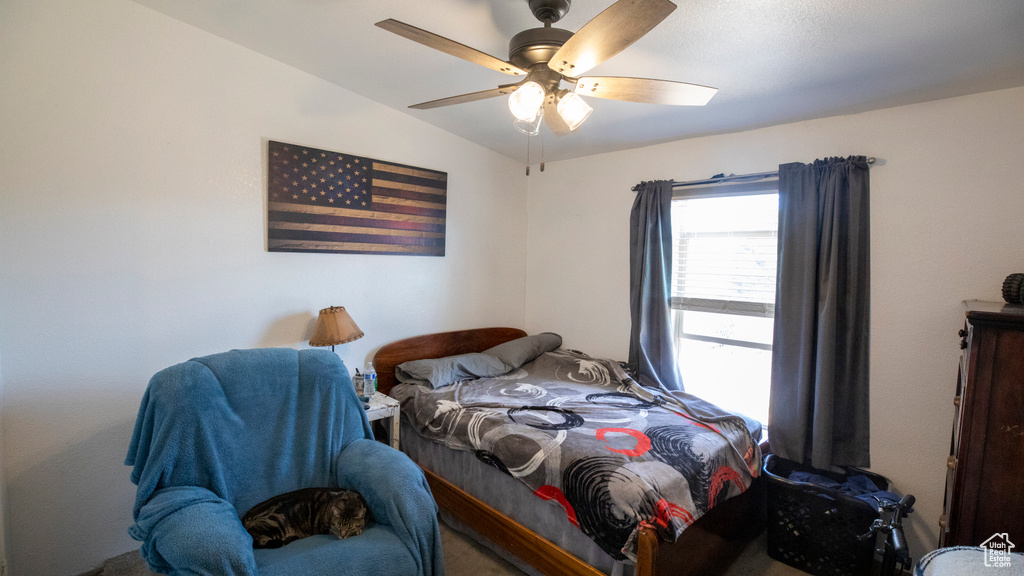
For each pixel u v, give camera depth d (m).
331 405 1.87
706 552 1.81
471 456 2.15
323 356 1.94
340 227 2.57
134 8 1.88
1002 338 1.42
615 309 3.23
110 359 1.90
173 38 1.99
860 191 2.19
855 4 1.41
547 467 1.81
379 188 2.73
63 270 1.78
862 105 2.16
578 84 1.44
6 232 1.66
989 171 1.95
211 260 2.15
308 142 2.43
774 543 2.14
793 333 2.34
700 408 2.42
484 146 3.34
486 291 3.47
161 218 2.00
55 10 1.72
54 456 1.80
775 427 2.39
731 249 2.72
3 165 1.65
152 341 2.00
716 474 1.87
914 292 2.12
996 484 1.44
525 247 3.79
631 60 1.85
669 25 1.58
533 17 1.65
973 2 1.36
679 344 3.01
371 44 2.02
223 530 1.29
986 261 1.96
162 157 1.99
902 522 2.15
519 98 1.32
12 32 1.64
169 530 1.26
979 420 1.46
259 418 1.72
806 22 1.52
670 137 2.83
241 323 2.25
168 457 1.46
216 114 2.12
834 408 2.26
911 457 2.15
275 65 2.30
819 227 2.28
